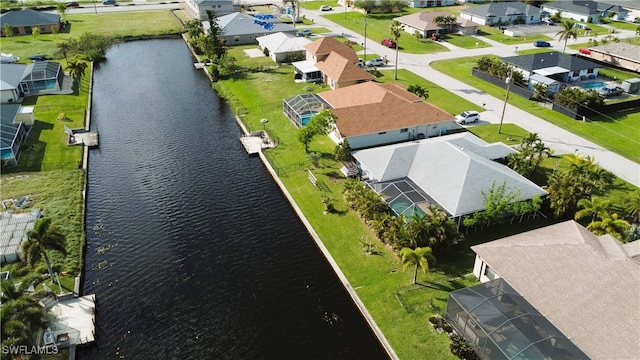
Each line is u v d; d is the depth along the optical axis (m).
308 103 77.12
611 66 109.25
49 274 45.22
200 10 148.25
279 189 62.62
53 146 71.19
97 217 56.81
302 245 52.06
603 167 64.94
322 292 45.50
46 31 133.62
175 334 41.34
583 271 38.22
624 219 53.38
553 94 90.12
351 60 101.44
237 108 86.19
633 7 153.25
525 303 38.25
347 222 54.25
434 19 132.75
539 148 62.09
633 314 34.44
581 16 149.75
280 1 184.75
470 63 109.56
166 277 47.78
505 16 144.25
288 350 39.66
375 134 69.62
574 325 35.41
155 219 56.62
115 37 130.25
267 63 108.69
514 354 34.09
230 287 46.44
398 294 43.66
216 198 60.72
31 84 89.62
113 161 69.25
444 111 76.31
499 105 85.94
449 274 46.16
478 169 54.00
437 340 38.94
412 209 52.59
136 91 95.75
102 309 43.81
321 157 68.06
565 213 53.84
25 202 56.66
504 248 42.88
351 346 39.78
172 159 70.00
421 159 59.09
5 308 34.12
